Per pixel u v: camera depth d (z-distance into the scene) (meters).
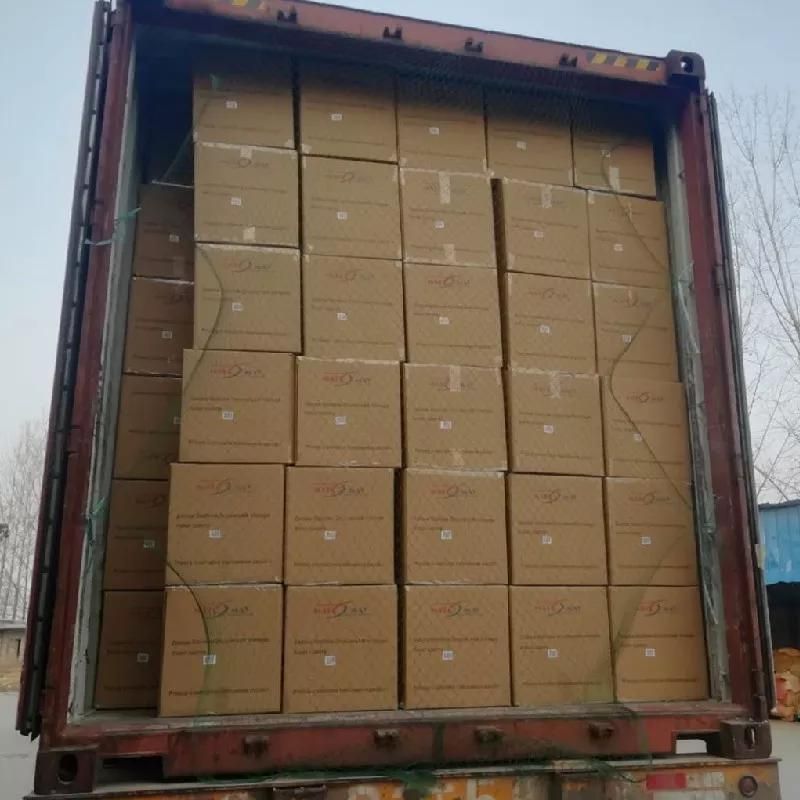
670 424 3.55
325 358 3.21
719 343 3.46
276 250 3.29
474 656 3.05
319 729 2.70
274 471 3.03
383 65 3.60
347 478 3.09
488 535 3.18
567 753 2.88
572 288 3.58
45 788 2.44
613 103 3.91
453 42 3.48
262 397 3.10
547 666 3.13
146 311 3.47
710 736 3.15
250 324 3.17
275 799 2.54
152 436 3.33
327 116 3.53
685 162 3.76
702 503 3.46
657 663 3.27
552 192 3.68
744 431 3.40
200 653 2.83
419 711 2.92
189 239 3.62
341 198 3.42
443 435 3.23
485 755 2.81
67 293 2.78
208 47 3.49
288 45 3.42
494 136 3.72
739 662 3.20
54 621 2.54
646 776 2.87
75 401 2.68
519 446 3.31
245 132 3.43
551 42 3.61
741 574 3.25
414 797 2.65
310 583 2.97
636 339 3.63
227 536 2.94
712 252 3.55
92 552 2.89
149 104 3.80
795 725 10.01
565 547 3.27
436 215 3.49
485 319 3.42
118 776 2.65
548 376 3.43
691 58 3.76
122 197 3.20
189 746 2.59
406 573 3.06
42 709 2.49
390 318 3.32
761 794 3.00
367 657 2.95
